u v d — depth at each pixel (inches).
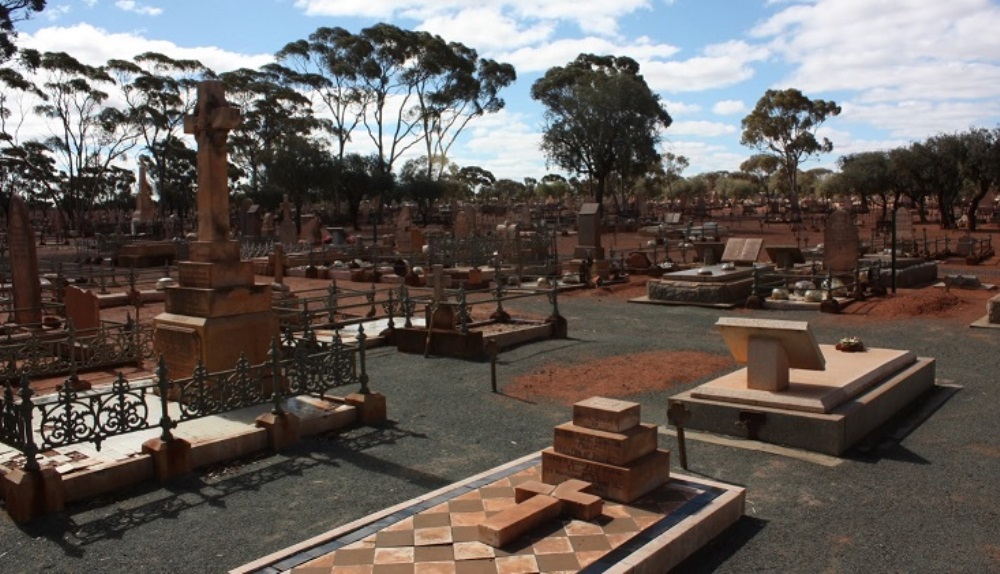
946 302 752.3
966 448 334.3
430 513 247.6
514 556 213.0
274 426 351.9
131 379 504.1
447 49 2901.1
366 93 2859.3
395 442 366.6
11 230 648.4
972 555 233.3
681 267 1151.0
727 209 3816.4
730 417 354.9
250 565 214.5
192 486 308.8
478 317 738.8
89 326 568.1
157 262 1513.3
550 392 464.1
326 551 221.3
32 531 267.4
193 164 3307.1
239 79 2854.3
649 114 2605.8
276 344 366.3
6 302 762.2
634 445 258.8
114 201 3833.7
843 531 252.1
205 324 408.8
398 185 2933.1
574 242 1987.0
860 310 761.6
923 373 427.2
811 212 2896.2
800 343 351.3
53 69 2709.2
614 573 202.2
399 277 1143.0
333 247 1477.6
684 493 260.5
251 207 1798.7
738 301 871.7
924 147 2138.3
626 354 569.6
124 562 243.3
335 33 2780.5
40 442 341.7
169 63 2829.7
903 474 304.0
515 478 281.0
